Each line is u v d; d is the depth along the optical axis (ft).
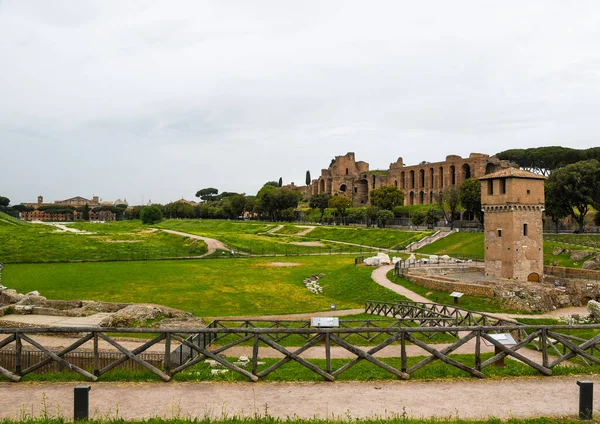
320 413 49.49
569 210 312.29
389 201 534.37
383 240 395.96
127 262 272.92
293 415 48.60
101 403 51.78
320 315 143.84
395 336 61.87
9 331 59.31
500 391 56.54
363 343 100.01
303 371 66.23
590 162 310.65
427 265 229.66
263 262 284.41
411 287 185.26
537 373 63.05
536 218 181.78
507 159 644.27
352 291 189.37
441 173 597.11
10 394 54.44
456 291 167.02
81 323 114.01
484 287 159.02
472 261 247.70
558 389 57.31
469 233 342.23
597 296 162.09
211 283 209.05
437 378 61.11
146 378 59.77
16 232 362.33
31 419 45.16
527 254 179.63
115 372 61.62
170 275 226.79
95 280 207.51
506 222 180.45
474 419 47.47
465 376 61.98
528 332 101.50
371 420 46.09
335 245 386.11
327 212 636.89
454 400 53.52
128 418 47.73
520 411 50.31
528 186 179.63
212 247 340.18
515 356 62.54
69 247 305.12
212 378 60.13
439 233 367.25
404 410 47.73
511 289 155.22
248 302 174.60
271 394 55.06
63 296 174.09
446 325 114.32
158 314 130.52
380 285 188.75
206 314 151.02
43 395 52.26
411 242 359.87
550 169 572.92
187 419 45.80
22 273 221.66
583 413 47.70
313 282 220.43
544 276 192.65
